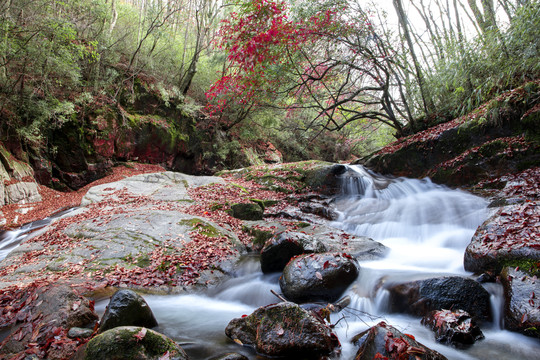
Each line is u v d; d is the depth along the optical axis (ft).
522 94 26.53
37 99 35.91
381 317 12.16
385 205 29.01
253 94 39.42
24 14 31.81
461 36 35.04
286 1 34.55
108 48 44.21
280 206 31.71
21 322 11.00
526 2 26.68
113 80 46.37
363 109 51.72
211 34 66.18
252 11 35.17
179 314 12.96
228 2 60.80
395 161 35.35
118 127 45.91
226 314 13.16
